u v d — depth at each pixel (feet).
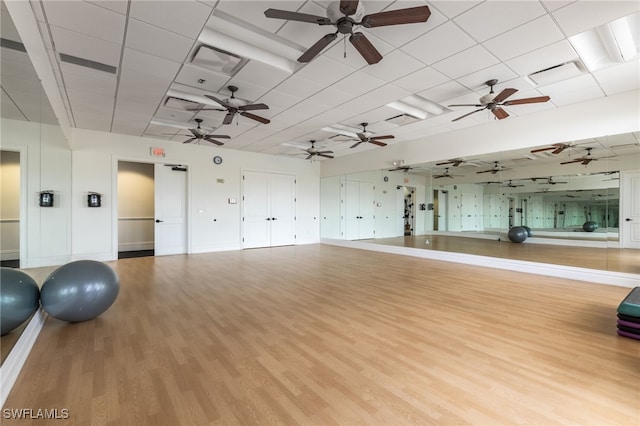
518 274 17.08
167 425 5.15
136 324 9.67
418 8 7.04
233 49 10.66
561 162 19.06
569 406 5.62
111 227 21.06
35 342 8.27
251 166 28.17
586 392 6.04
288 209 30.78
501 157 20.02
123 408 5.57
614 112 14.51
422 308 11.21
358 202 29.96
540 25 9.27
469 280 15.67
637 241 15.74
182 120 18.62
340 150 28.07
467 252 21.08
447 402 5.76
